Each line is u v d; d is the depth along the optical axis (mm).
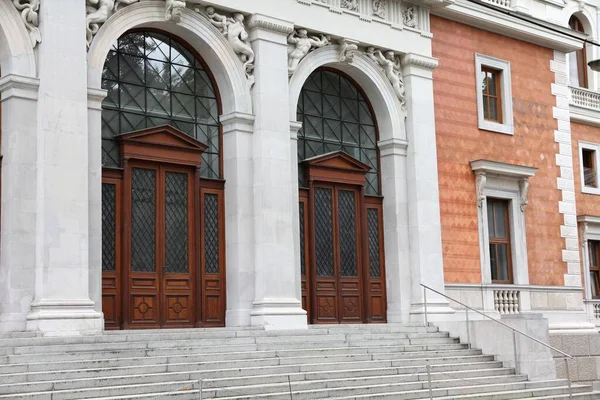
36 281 16781
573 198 28031
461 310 24000
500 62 26641
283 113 20953
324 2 22234
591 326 27312
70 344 15672
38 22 17391
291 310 20141
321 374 16891
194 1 19828
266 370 16469
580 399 20062
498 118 26609
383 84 23656
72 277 16953
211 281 20219
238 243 20219
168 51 20234
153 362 15609
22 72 17094
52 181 16906
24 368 14180
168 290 19406
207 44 20219
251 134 20656
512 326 20812
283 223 20547
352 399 16156
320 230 22453
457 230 24484
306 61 21984
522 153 26797
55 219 16875
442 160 24547
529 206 26641
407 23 24109
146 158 19250
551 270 26859
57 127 17094
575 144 30297
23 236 16766
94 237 17781
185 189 20016
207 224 20359
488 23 26016
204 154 20594
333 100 23344
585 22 32875
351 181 23141
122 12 18766
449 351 20547
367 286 23094
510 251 26094
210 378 15578
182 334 17406
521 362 20406
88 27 18047
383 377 17562
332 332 20125
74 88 17406
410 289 23375
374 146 24016
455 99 25188
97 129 18016
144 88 19672
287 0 21391
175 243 19703
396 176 23609
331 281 22453
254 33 20828
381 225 23797
